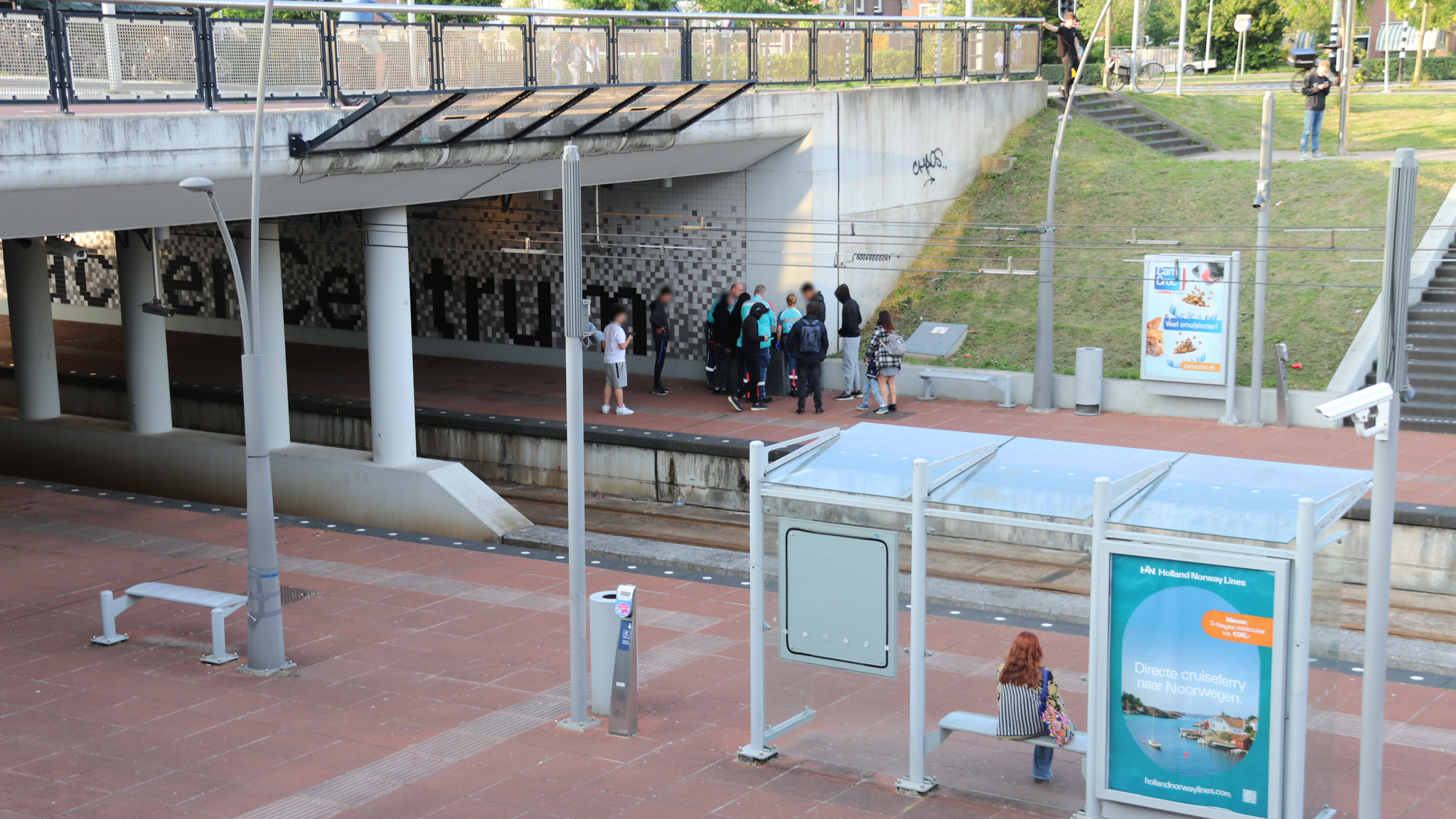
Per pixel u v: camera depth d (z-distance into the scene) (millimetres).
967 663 11258
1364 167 23484
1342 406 7523
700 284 23578
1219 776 8094
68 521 17109
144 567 15102
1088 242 23750
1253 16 46219
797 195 22312
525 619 13266
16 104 11594
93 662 12070
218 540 16203
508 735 10297
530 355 25453
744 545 16625
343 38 14367
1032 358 21766
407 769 9680
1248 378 20000
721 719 10578
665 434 19234
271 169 13883
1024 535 8820
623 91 17062
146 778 9562
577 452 10320
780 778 9414
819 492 9344
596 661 10531
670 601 13859
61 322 31578
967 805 8930
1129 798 8414
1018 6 46656
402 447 17766
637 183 23938
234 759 9898
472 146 16156
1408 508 14312
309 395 22500
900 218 24312
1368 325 20062
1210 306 19344
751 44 20469
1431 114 28125
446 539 16625
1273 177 23781
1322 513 8102
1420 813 8672
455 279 26094
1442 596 14125
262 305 18672
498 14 15539
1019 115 27406
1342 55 27250
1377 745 7805
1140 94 30359
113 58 12391
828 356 22906
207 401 23078
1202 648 8039
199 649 12414
